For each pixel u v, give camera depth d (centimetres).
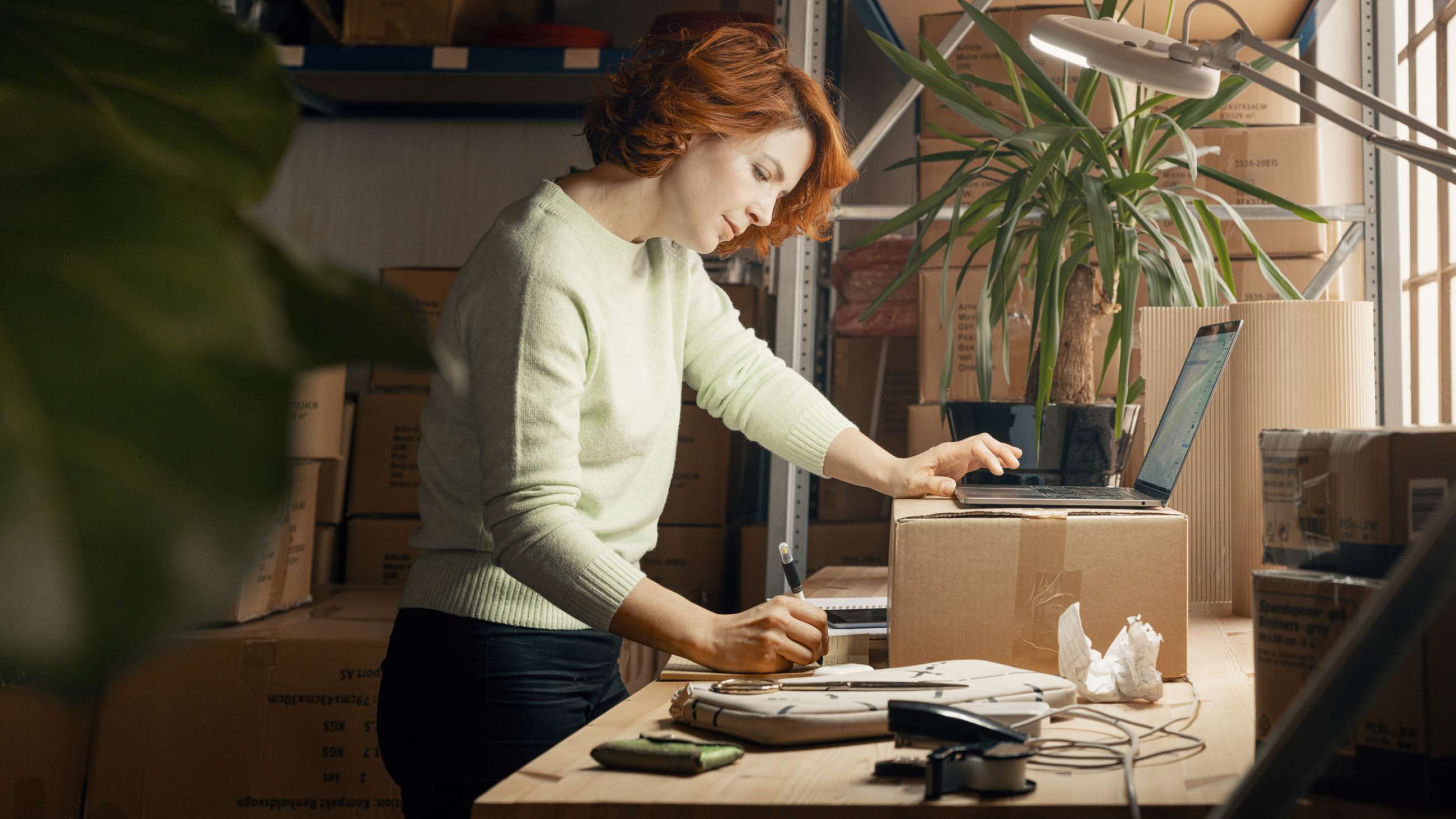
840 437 139
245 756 178
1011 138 146
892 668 99
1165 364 141
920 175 221
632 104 119
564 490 104
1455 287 191
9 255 10
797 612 100
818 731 76
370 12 264
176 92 14
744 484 280
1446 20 198
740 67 118
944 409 158
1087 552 99
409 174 307
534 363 105
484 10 279
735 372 143
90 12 14
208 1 14
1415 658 64
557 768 71
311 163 310
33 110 13
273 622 195
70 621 8
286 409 10
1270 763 50
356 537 250
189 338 10
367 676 179
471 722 110
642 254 127
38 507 9
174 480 9
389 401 252
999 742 68
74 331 10
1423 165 97
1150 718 83
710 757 70
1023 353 207
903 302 257
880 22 248
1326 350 128
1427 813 63
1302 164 201
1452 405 193
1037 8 217
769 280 291
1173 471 113
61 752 176
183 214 11
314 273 11
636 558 125
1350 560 69
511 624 111
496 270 109
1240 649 110
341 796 178
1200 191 160
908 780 68
